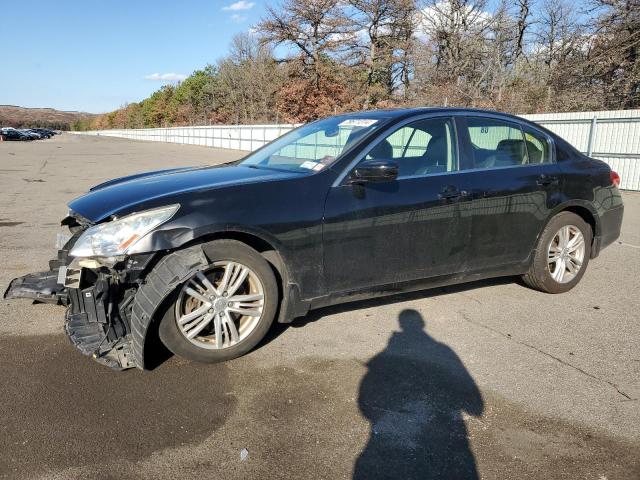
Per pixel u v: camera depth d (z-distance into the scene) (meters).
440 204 3.93
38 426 2.68
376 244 3.73
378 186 3.74
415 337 3.85
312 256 3.52
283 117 38.62
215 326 3.29
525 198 4.39
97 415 2.79
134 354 3.05
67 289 3.58
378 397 3.02
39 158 25.48
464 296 4.73
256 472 2.38
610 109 20.86
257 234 3.31
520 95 25.66
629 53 20.77
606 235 5.05
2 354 3.48
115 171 18.12
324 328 3.98
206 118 69.81
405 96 34.47
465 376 3.28
